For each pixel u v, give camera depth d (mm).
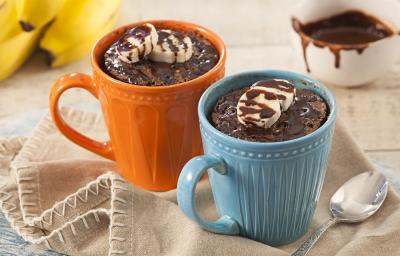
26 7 890
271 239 662
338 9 934
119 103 679
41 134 767
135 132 691
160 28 733
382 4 920
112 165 737
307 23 935
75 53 924
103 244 665
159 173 713
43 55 936
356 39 928
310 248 655
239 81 670
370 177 698
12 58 893
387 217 675
